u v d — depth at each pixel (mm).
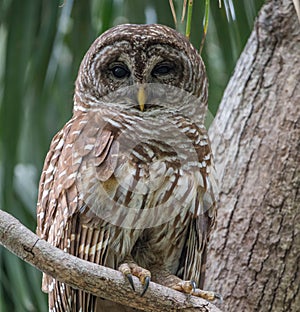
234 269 10914
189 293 9109
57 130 12039
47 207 9867
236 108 11477
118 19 11797
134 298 8422
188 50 10125
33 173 11961
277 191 11055
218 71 12305
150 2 11578
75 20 11742
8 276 11602
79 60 11820
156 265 9930
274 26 11555
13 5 11688
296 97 11336
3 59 12039
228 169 11242
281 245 10922
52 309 9648
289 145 11180
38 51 11727
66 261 8023
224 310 10805
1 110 11656
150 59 9914
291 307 10828
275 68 11508
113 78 9953
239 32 11633
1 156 11625
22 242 7902
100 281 8195
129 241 9539
